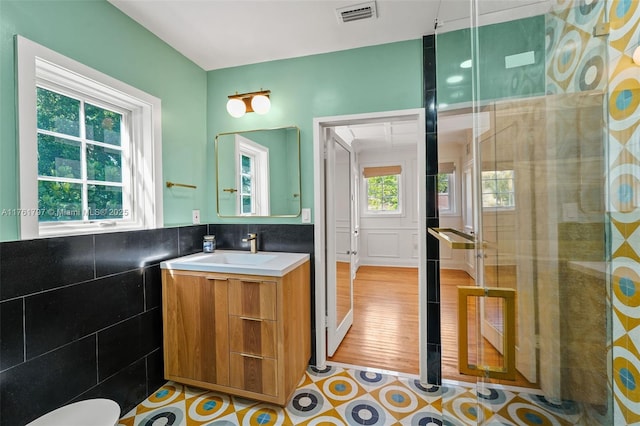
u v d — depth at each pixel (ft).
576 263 2.67
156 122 6.20
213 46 6.73
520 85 3.00
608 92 2.46
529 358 2.87
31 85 4.05
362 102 6.75
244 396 5.54
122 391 5.31
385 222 17.85
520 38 3.02
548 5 2.85
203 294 5.76
